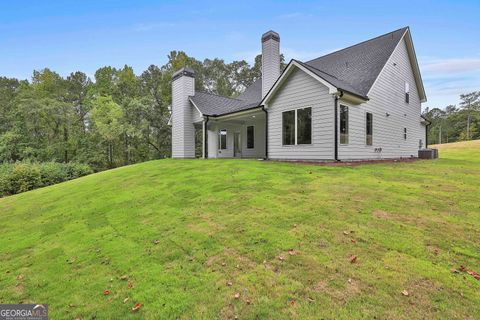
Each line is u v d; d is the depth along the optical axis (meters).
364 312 2.14
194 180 7.56
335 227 3.69
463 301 2.22
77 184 10.43
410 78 15.10
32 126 28.12
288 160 10.93
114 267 3.27
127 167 13.93
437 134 59.88
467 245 3.13
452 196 4.99
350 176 6.86
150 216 5.02
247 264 2.98
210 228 4.06
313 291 2.43
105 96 29.03
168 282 2.79
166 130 26.33
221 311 2.29
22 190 16.08
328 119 9.46
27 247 4.43
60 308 2.60
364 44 14.60
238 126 18.02
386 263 2.79
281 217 4.18
